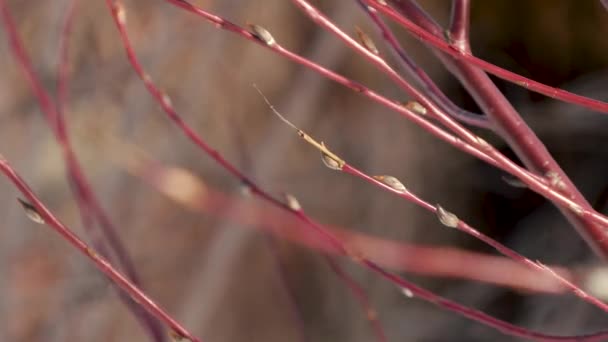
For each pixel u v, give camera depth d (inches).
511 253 13.0
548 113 40.2
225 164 14.6
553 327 35.6
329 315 40.2
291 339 40.0
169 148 28.8
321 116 41.3
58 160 23.3
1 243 22.4
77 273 24.9
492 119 13.9
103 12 27.8
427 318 40.1
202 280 29.5
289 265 39.8
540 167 13.9
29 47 25.6
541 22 41.8
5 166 12.6
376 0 12.9
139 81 25.0
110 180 25.5
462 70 13.9
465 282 40.6
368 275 40.0
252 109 38.9
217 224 30.7
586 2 41.0
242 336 40.3
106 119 25.5
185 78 29.5
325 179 40.7
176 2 12.8
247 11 38.7
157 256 35.7
